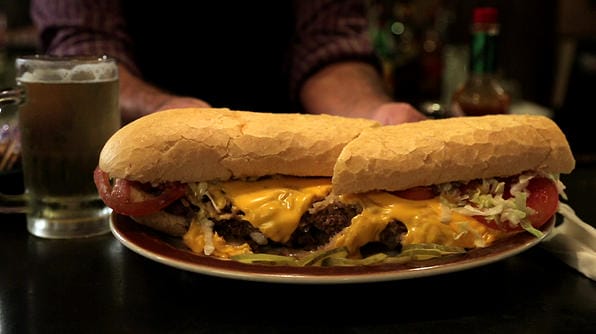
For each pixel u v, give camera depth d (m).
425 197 0.52
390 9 1.33
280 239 0.51
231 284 0.51
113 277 0.53
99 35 0.92
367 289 0.50
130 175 0.52
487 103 0.84
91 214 0.61
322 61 0.97
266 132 0.52
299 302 0.48
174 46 1.02
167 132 0.52
